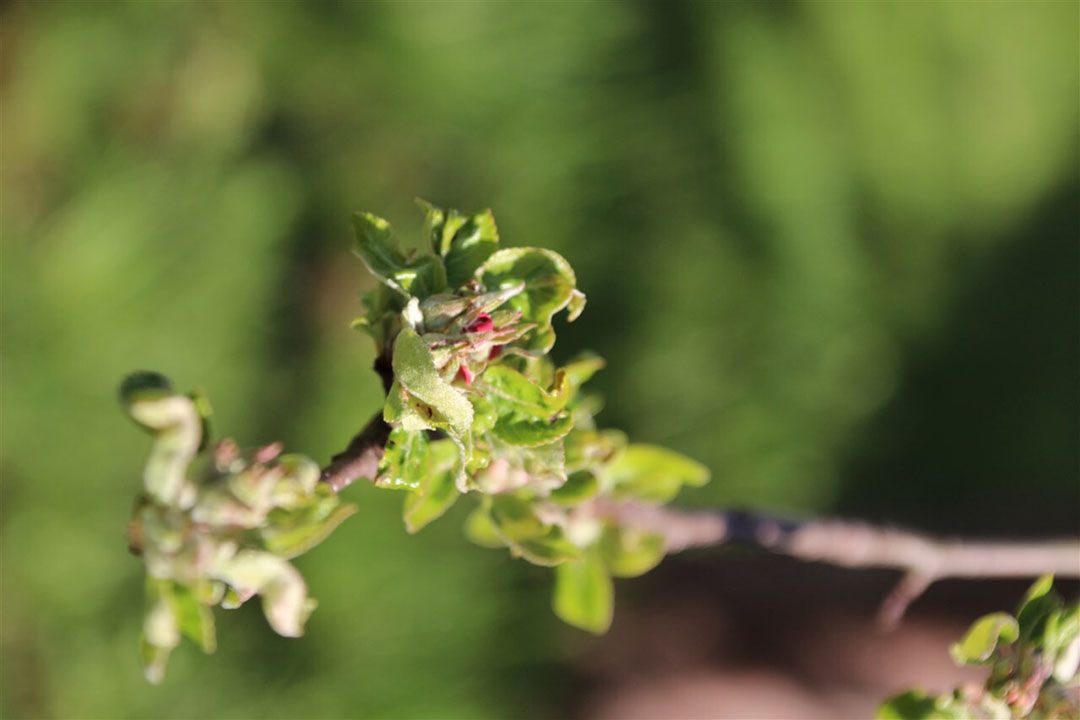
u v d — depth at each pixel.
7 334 1.22
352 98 1.37
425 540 1.33
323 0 1.36
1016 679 0.67
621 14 1.51
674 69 1.54
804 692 1.65
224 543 0.61
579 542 0.70
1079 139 1.86
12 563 1.21
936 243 1.71
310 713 1.25
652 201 1.49
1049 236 1.80
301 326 1.33
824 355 1.57
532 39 1.45
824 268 1.59
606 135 1.47
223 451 0.62
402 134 1.39
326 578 1.28
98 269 1.24
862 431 1.60
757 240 1.55
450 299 0.61
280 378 1.31
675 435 1.46
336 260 1.35
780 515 0.73
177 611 0.61
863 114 1.69
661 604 1.66
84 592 1.22
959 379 1.68
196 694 1.23
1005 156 1.80
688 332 1.48
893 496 1.61
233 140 1.33
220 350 1.28
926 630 1.77
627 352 1.44
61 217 1.25
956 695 0.67
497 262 0.63
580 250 1.43
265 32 1.33
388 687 1.28
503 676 1.36
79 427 1.23
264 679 1.25
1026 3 1.88
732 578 1.72
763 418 1.51
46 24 1.28
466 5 1.41
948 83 1.79
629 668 1.55
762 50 1.62
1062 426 1.73
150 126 1.31
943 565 0.75
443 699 1.29
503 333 0.61
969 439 1.67
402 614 1.30
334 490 0.62
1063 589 1.76
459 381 0.61
